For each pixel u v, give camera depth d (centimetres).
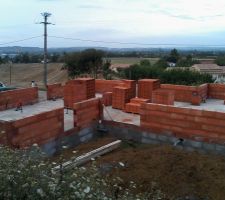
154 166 650
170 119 812
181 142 797
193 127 781
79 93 1141
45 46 2070
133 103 1077
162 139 830
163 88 1298
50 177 267
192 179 600
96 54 3366
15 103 1174
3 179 255
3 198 253
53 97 1331
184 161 670
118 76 3072
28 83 3225
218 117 744
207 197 544
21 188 253
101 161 687
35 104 1239
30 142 706
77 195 253
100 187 284
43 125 741
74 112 844
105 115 1028
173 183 585
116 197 332
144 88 1227
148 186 573
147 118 848
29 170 266
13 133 661
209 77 2384
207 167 650
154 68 2588
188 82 2338
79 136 860
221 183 584
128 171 634
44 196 250
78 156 688
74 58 3331
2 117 1012
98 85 1437
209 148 764
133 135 880
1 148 313
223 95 1323
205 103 1251
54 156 755
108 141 846
